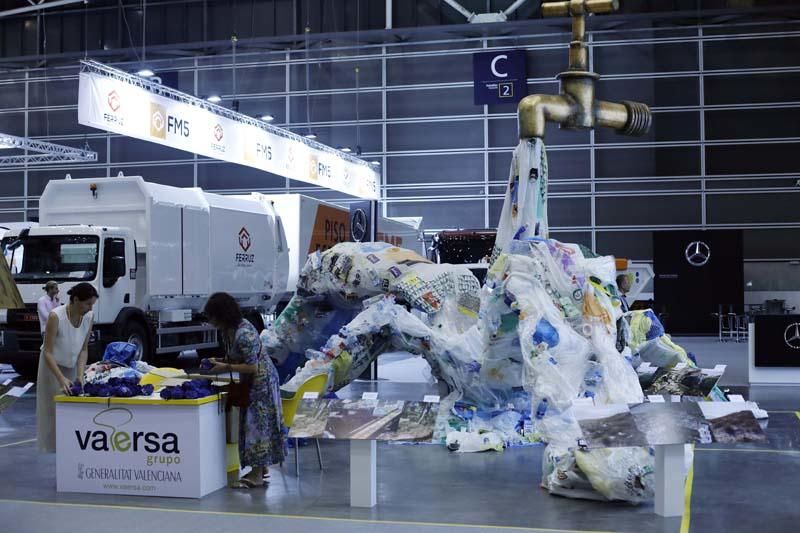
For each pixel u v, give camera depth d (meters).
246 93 30.00
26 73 30.80
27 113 30.86
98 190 15.26
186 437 6.64
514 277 7.43
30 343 14.27
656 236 27.16
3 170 31.03
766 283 28.09
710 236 26.84
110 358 8.80
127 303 14.59
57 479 6.88
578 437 6.24
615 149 28.75
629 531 5.64
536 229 9.34
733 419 6.07
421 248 25.92
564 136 28.94
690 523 5.85
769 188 28.08
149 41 30.25
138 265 15.05
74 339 7.57
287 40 29.48
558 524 5.81
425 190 29.33
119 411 6.77
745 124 28.19
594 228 28.80
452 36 29.09
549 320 7.16
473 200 29.05
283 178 29.94
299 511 6.21
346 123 29.69
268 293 18.83
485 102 28.06
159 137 15.09
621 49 28.67
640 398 7.02
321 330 10.37
